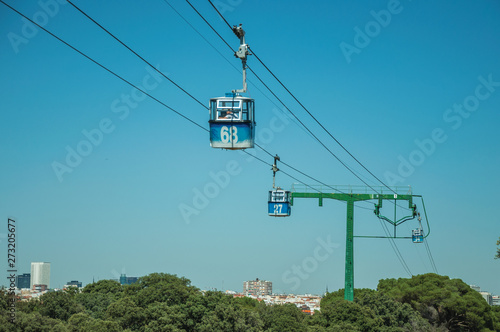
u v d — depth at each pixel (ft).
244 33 97.45
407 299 360.89
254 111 101.55
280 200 189.78
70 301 256.52
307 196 234.79
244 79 99.40
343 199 233.76
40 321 209.05
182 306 251.80
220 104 99.76
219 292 267.59
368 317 270.26
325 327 263.29
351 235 234.17
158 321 240.73
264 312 282.77
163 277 291.79
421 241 242.17
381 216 233.14
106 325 218.38
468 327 347.15
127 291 291.17
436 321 346.13
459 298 345.31
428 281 366.84
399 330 268.82
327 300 369.50
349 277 235.40
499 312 396.57
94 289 330.34
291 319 259.39
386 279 417.90
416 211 232.73
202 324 246.47
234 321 253.24
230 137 99.40
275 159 161.68
